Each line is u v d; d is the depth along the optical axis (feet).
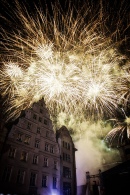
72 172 94.12
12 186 59.88
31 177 69.46
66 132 105.81
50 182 76.89
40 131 84.48
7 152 63.62
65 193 82.48
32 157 73.41
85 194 99.81
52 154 85.81
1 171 58.85
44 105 95.30
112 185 51.47
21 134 73.51
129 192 47.80
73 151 104.42
